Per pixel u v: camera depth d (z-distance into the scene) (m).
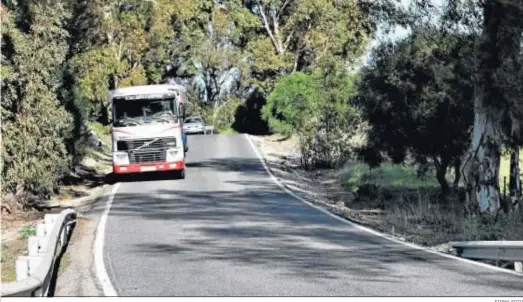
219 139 56.16
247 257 13.98
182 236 17.00
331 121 38.06
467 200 23.48
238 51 72.62
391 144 26.38
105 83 43.16
